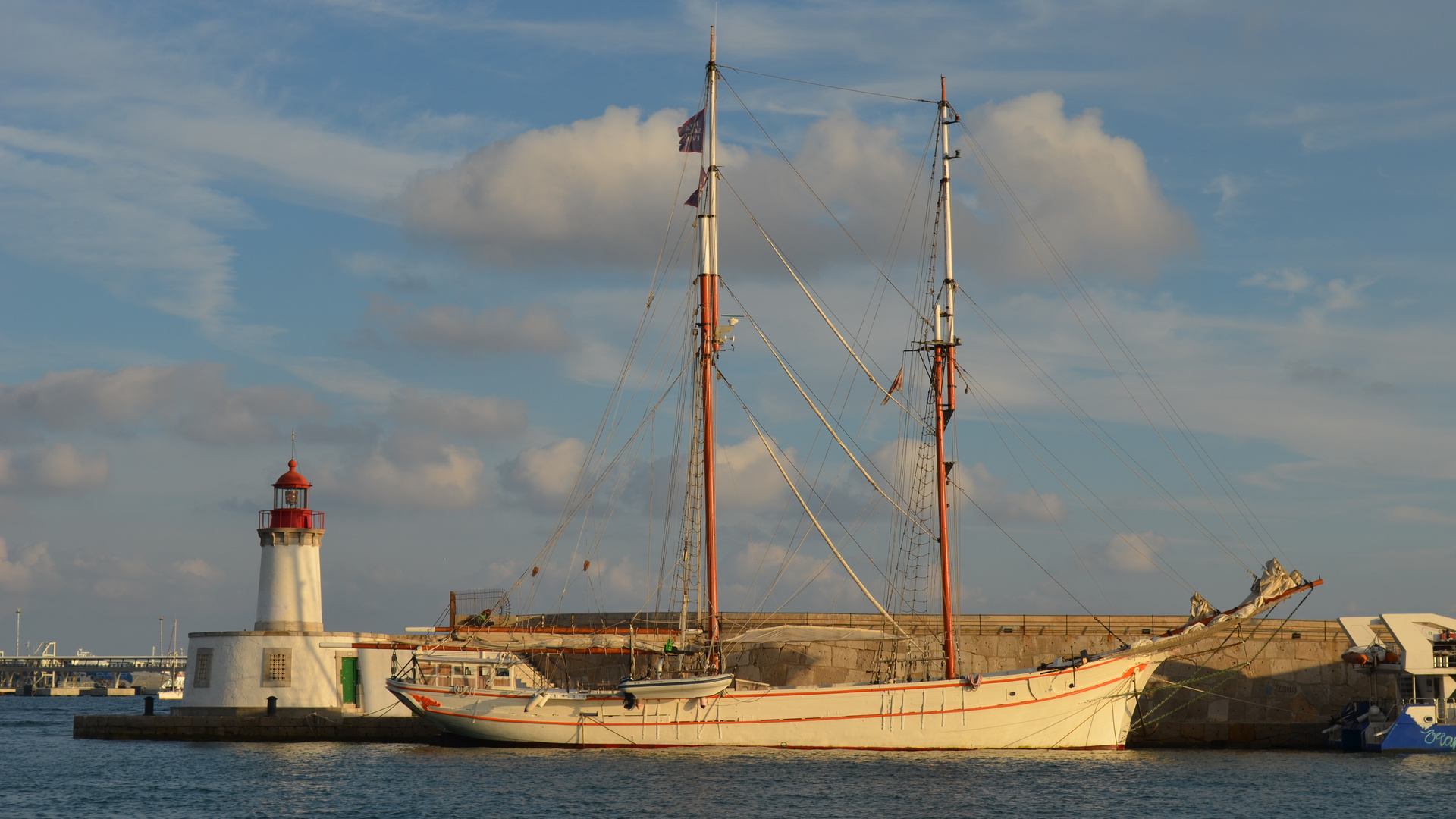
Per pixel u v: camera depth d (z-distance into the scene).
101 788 64.38
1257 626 84.38
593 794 60.47
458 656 80.94
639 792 60.88
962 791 62.03
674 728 77.12
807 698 76.44
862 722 75.94
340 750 80.19
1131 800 60.25
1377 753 79.50
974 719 76.25
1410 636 80.38
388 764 72.12
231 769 71.00
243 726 87.19
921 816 55.03
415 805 57.88
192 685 91.56
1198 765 72.94
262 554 91.75
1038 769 70.25
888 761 72.62
